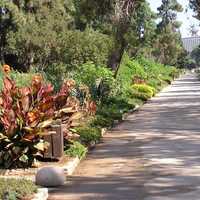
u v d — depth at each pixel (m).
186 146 15.65
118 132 19.59
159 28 88.75
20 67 49.31
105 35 41.66
